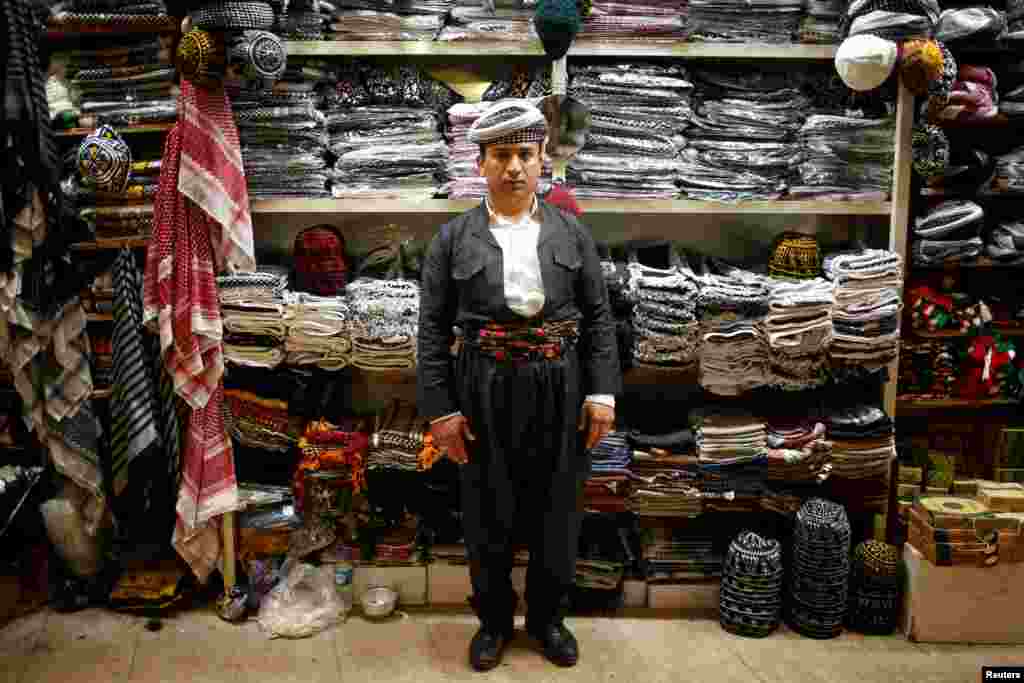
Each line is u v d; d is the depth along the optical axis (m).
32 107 2.44
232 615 2.66
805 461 2.60
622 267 2.60
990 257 2.79
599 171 2.59
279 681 2.36
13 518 2.78
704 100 2.70
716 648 2.54
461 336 2.32
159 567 2.84
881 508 2.68
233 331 2.56
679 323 2.49
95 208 2.59
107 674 2.37
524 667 2.44
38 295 2.58
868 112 2.69
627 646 2.55
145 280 2.53
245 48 2.29
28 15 2.43
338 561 2.78
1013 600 2.56
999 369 2.85
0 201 2.47
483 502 2.34
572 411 2.29
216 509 2.61
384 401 3.05
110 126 2.55
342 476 2.62
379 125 2.62
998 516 2.51
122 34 2.66
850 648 2.55
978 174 2.74
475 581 2.42
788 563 2.77
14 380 2.63
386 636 2.60
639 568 2.84
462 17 2.55
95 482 2.73
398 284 2.51
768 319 2.49
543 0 2.28
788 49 2.58
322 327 2.54
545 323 2.24
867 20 2.45
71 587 2.75
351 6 2.54
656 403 3.05
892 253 2.55
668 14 2.55
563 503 2.33
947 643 2.58
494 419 2.26
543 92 2.63
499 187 2.20
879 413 2.66
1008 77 2.83
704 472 2.62
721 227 2.99
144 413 2.62
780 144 2.64
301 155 2.57
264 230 2.96
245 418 2.64
